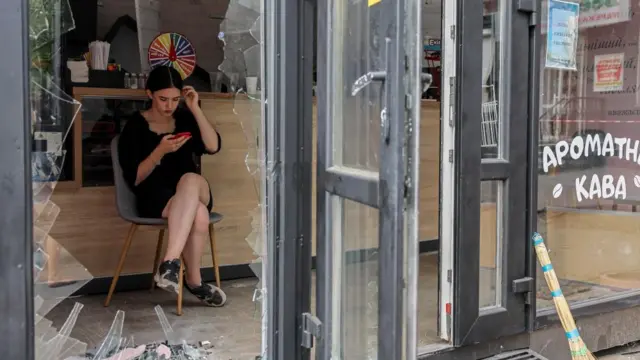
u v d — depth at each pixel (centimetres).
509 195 280
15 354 175
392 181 159
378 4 169
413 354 161
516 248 284
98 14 412
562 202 309
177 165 334
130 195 318
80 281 217
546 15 295
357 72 189
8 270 173
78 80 341
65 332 238
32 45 188
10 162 172
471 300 269
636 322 336
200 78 425
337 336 212
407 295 160
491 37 275
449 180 269
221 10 443
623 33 327
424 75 162
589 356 254
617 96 329
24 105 173
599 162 325
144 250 351
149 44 430
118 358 247
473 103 265
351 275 201
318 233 218
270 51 218
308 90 222
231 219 373
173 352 257
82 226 333
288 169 219
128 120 338
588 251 320
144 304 324
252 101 241
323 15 209
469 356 274
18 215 174
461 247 265
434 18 512
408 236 159
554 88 302
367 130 182
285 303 221
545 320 291
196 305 324
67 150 327
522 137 284
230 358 251
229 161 370
